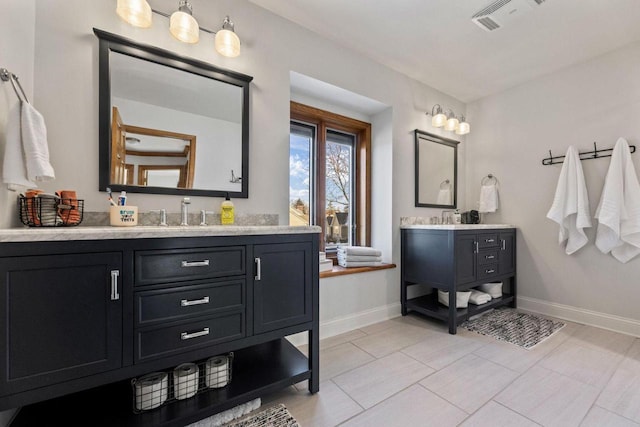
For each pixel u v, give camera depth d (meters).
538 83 2.79
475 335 2.19
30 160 1.01
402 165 2.75
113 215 1.33
